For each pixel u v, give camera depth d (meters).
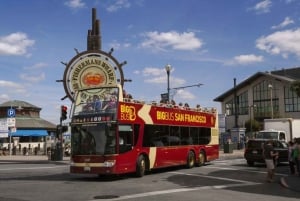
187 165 26.62
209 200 13.63
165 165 23.84
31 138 87.31
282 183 18.36
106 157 19.56
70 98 39.25
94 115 20.30
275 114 96.94
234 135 62.84
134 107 21.41
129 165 20.56
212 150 29.86
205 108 29.67
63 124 31.94
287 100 98.19
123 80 39.75
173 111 25.23
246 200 13.70
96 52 39.69
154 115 23.14
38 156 48.97
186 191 15.95
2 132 50.47
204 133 28.98
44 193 15.38
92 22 43.06
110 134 19.86
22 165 32.31
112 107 20.11
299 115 96.00
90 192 15.66
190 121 27.20
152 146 22.66
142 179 20.44
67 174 23.70
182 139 26.05
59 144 38.00
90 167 19.81
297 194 15.32
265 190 16.47
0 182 19.20
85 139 20.19
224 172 24.08
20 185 17.94
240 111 106.81
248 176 21.94
